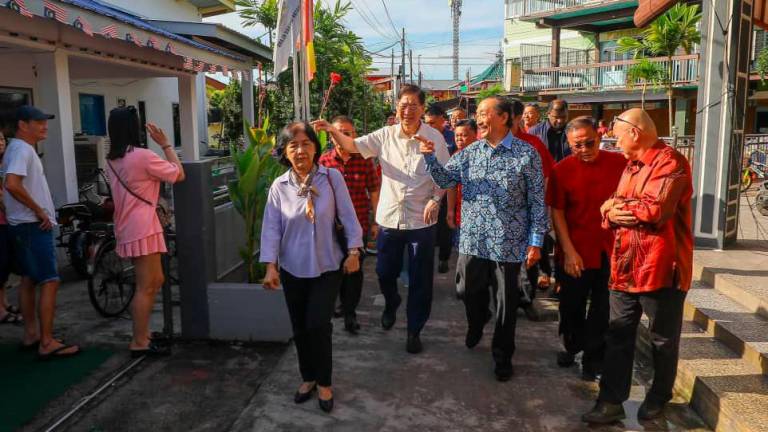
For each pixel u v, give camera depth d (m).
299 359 3.57
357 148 4.46
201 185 4.38
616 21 20.36
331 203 3.42
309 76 6.68
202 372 4.03
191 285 4.49
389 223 4.43
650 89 18.19
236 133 15.55
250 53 13.21
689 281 3.12
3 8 5.90
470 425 3.33
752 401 3.19
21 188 3.95
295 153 3.34
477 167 3.78
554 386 3.81
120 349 4.40
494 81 31.66
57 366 4.08
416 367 4.10
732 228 6.02
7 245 4.25
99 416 3.43
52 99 7.00
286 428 3.28
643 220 2.96
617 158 3.69
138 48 8.91
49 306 4.16
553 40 21.38
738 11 5.62
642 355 4.36
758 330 3.97
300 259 3.39
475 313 4.07
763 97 17.56
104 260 5.04
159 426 3.33
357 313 5.29
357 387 3.78
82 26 6.04
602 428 3.29
